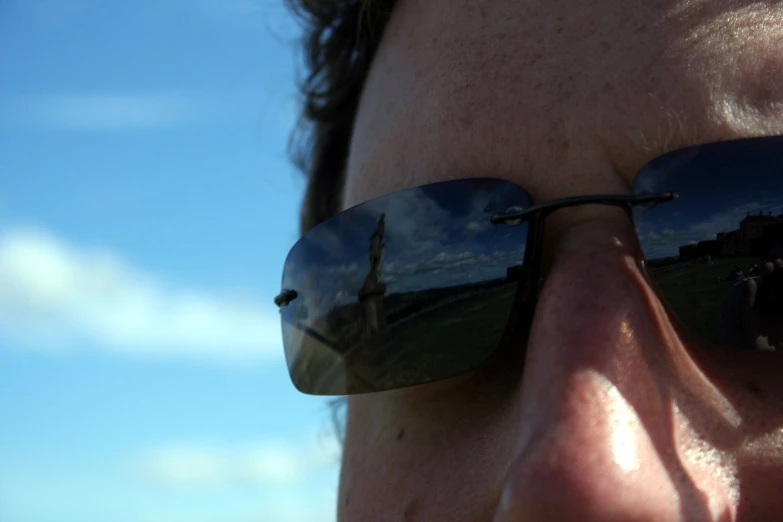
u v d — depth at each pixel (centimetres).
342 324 20
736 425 15
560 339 15
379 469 20
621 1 18
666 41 17
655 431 15
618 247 16
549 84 18
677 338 16
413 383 18
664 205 16
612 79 18
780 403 15
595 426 14
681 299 16
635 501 14
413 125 20
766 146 16
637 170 17
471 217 18
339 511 23
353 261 20
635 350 15
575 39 18
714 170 16
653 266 16
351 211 20
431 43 21
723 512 14
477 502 17
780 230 16
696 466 14
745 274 16
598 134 17
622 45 18
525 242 17
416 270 19
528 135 18
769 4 17
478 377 18
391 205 19
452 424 18
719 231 16
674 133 17
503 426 17
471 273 18
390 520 19
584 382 15
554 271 16
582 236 17
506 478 14
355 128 25
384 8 28
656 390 15
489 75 19
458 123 19
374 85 23
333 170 34
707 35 17
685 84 17
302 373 22
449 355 18
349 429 23
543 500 14
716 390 15
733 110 17
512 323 17
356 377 20
